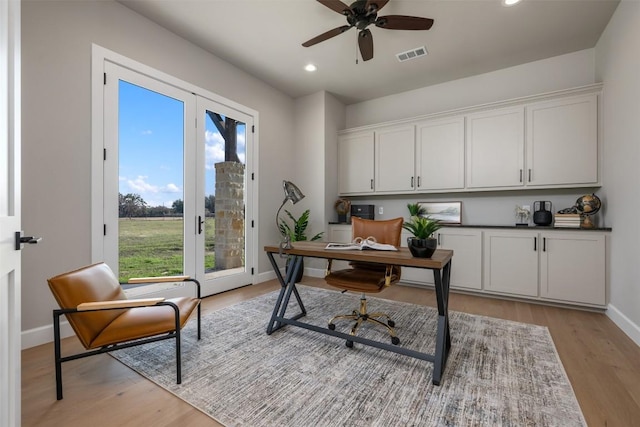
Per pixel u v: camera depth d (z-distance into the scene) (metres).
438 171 3.88
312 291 3.63
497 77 3.79
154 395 1.54
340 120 4.85
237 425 1.32
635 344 2.16
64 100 2.26
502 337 2.28
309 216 4.58
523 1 2.51
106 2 2.51
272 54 3.44
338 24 2.88
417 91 4.37
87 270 1.79
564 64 3.39
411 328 2.46
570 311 2.92
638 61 2.21
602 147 2.96
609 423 1.33
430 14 2.68
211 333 2.33
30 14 2.08
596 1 2.50
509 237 3.28
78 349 2.05
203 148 3.35
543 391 1.57
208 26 2.93
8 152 1.03
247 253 3.93
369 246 2.16
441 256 1.85
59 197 2.23
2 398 0.98
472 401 1.48
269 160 4.27
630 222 2.35
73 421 1.34
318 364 1.85
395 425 1.32
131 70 2.69
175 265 3.07
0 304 0.95
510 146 3.42
